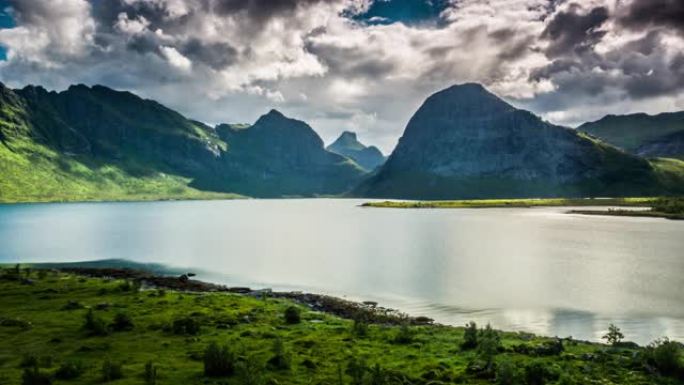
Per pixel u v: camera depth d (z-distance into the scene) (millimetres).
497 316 65625
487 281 91375
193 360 41281
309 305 70500
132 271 103000
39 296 70250
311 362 40375
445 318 64562
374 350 45281
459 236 178250
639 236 167750
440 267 109125
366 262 118562
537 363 37562
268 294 78875
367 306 71625
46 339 47750
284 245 157375
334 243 161750
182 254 136750
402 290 83938
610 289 82375
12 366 38969
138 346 45531
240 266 114438
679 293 78625
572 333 57469
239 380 36000
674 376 37594
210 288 85000
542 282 89375
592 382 35781
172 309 62125
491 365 39406
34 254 137875
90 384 34625
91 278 91875
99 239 178875
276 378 36750
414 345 46750
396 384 35500
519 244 149875
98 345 45219
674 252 127438
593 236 169750
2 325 52656
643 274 96312
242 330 52312
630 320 63000
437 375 37469
